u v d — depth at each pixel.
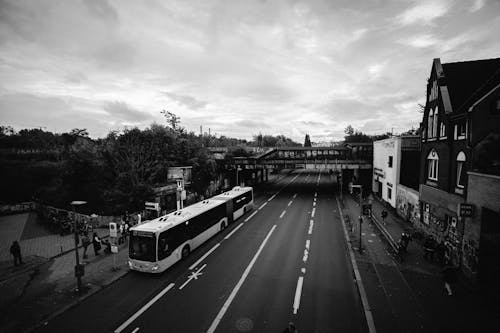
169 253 17.02
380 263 17.72
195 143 43.97
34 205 34.44
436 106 21.02
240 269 17.33
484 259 14.14
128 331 11.28
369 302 13.12
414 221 25.92
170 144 40.06
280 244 22.06
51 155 46.84
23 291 14.40
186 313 12.58
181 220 18.70
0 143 52.53
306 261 18.53
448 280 13.43
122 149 33.94
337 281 15.62
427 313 12.16
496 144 13.97
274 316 12.29
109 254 19.69
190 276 16.39
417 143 31.80
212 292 14.48
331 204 38.84
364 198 43.25
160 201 32.03
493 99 14.46
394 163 32.94
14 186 38.19
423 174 23.36
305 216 31.70
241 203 31.91
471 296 13.52
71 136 56.94
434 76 21.73
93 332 11.21
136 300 13.71
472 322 11.45
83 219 26.81
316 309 12.83
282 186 59.88
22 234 24.70
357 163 46.22
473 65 21.62
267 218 31.03
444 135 19.67
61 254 19.78
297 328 11.41
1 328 11.40
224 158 51.62
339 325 11.61
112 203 30.38
